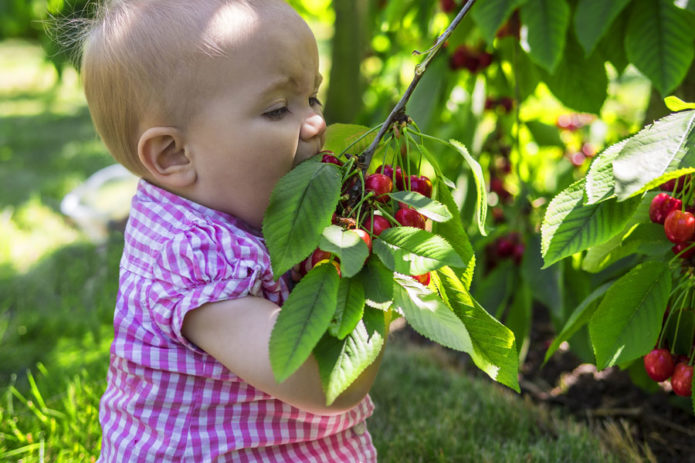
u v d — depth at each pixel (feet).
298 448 3.97
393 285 3.01
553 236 3.45
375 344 2.94
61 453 5.78
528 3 5.34
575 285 6.44
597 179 3.25
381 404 7.18
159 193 3.94
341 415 4.11
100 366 7.59
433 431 6.37
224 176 3.74
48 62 10.62
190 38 3.64
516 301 6.72
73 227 12.31
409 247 2.98
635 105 11.52
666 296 3.72
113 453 3.93
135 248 3.94
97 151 17.69
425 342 9.18
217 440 3.73
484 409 7.02
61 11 7.65
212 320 3.48
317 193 3.08
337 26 10.00
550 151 8.30
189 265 3.54
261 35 3.64
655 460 6.03
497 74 7.45
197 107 3.66
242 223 3.87
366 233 3.03
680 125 3.06
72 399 6.44
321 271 2.93
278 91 3.67
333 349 2.92
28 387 7.53
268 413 3.83
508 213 7.00
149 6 3.78
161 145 3.75
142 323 3.77
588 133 8.64
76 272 10.41
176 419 3.76
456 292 3.36
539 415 6.99
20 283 10.07
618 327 3.77
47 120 21.62
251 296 3.52
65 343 8.70
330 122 10.24
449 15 6.95
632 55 5.35
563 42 5.28
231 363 3.44
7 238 11.80
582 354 6.56
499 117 7.97
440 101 7.17
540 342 8.87
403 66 9.96
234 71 3.61
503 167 8.02
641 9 5.33
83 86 4.01
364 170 3.28
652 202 3.84
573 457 6.06
